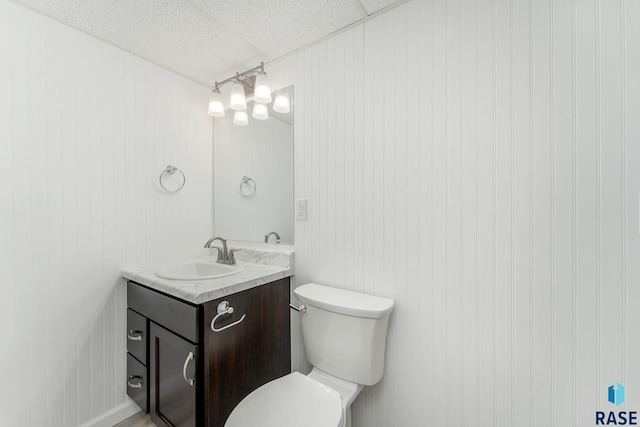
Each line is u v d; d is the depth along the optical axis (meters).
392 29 1.24
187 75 1.84
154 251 1.70
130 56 1.59
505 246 1.00
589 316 0.88
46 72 1.29
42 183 1.27
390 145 1.25
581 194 0.88
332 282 1.43
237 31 1.40
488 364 1.03
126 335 1.56
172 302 1.24
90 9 1.24
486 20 1.03
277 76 1.65
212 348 1.17
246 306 1.33
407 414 1.20
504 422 1.00
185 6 1.23
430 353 1.15
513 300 0.99
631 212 0.82
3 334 1.17
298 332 1.56
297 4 1.22
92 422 1.41
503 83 1.00
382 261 1.27
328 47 1.44
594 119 0.87
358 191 1.34
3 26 1.17
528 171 0.96
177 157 1.82
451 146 1.10
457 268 1.09
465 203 1.07
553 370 0.93
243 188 1.83
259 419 0.96
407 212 1.20
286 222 1.61
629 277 0.83
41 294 1.27
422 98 1.16
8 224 1.18
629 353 0.83
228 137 1.93
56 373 1.31
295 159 1.57
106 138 1.49
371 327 1.12
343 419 1.01
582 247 0.88
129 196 1.58
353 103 1.35
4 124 1.17
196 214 1.93
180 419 1.22
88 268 1.42
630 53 0.82
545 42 0.93
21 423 1.21
